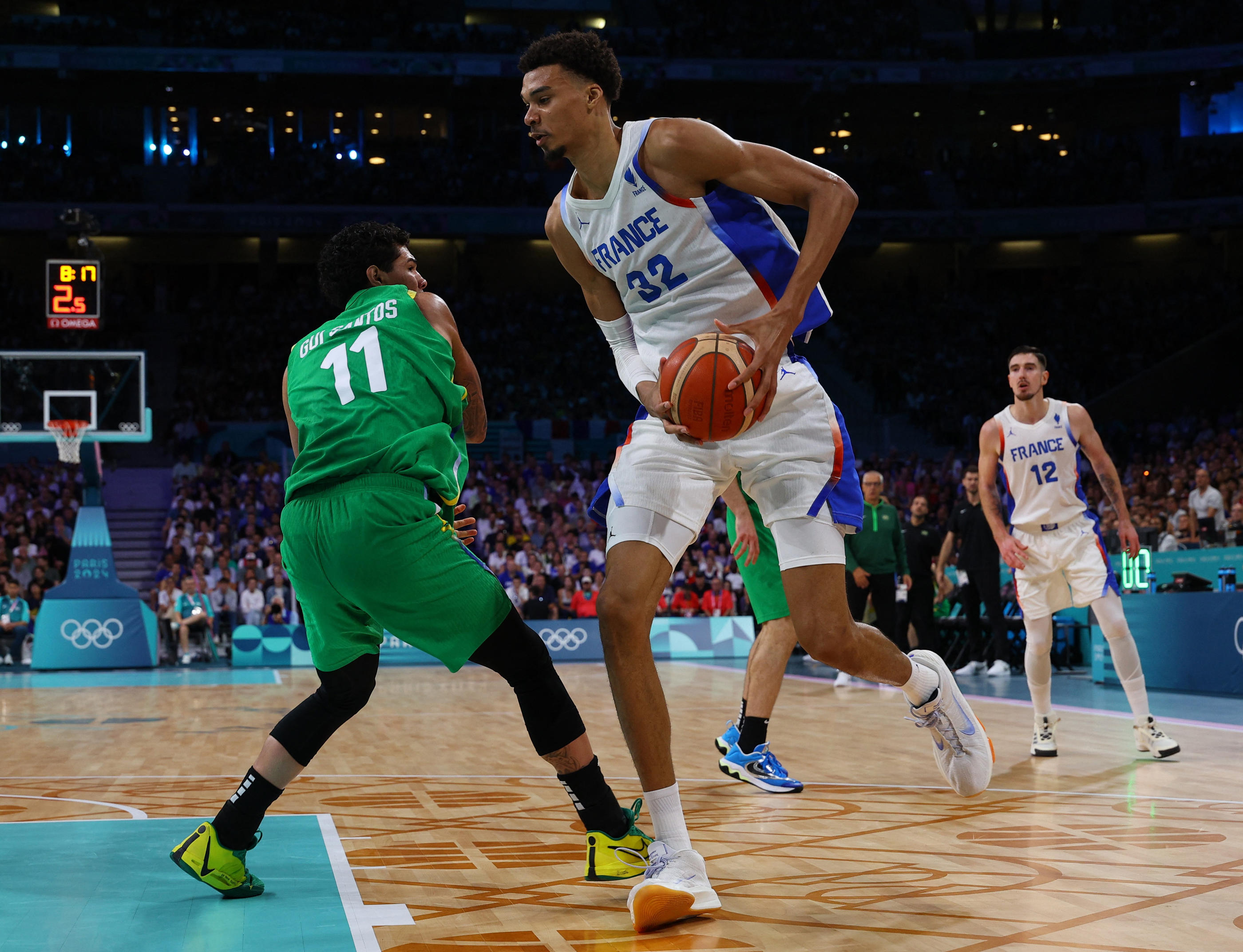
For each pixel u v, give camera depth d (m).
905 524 11.00
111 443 22.23
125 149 27.25
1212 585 9.45
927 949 2.10
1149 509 14.67
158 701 9.19
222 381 24.36
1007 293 28.08
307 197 26.27
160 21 25.56
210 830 2.56
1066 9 28.77
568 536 18.25
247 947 2.18
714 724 6.74
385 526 2.57
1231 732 5.82
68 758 5.43
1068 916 2.32
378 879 2.77
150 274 27.73
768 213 2.80
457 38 26.44
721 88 27.20
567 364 26.02
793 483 2.80
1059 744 5.37
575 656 15.23
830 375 26.48
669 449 2.75
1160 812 3.55
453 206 26.81
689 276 2.79
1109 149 27.80
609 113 2.74
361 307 2.89
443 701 8.95
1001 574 11.73
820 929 2.26
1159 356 25.69
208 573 17.25
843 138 29.58
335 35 26.08
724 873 2.79
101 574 14.02
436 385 2.78
